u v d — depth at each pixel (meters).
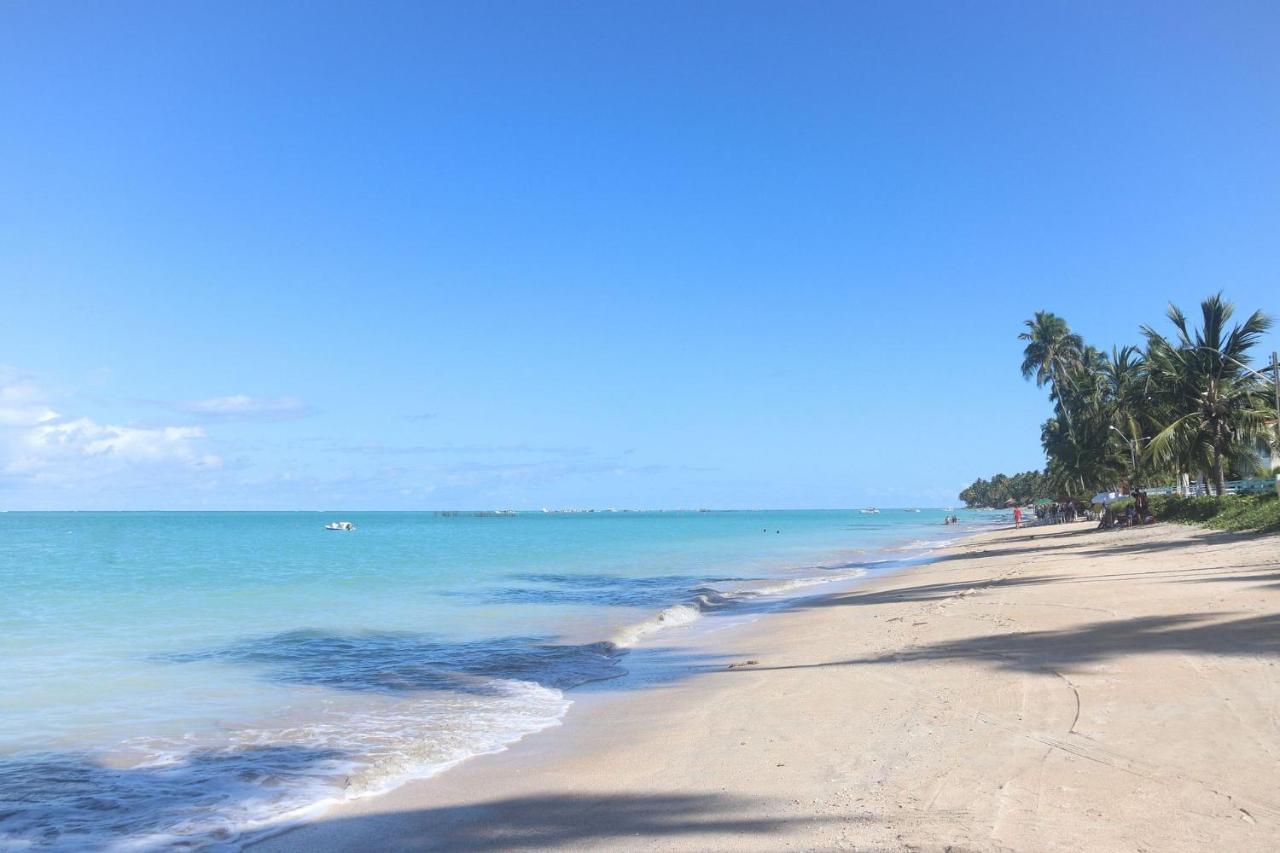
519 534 92.56
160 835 6.33
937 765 6.69
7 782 7.65
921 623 15.07
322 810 6.82
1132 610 13.12
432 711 10.53
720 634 17.06
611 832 5.92
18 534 94.50
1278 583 14.02
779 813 5.97
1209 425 37.31
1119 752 6.51
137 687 12.12
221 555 50.84
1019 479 190.12
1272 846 4.71
